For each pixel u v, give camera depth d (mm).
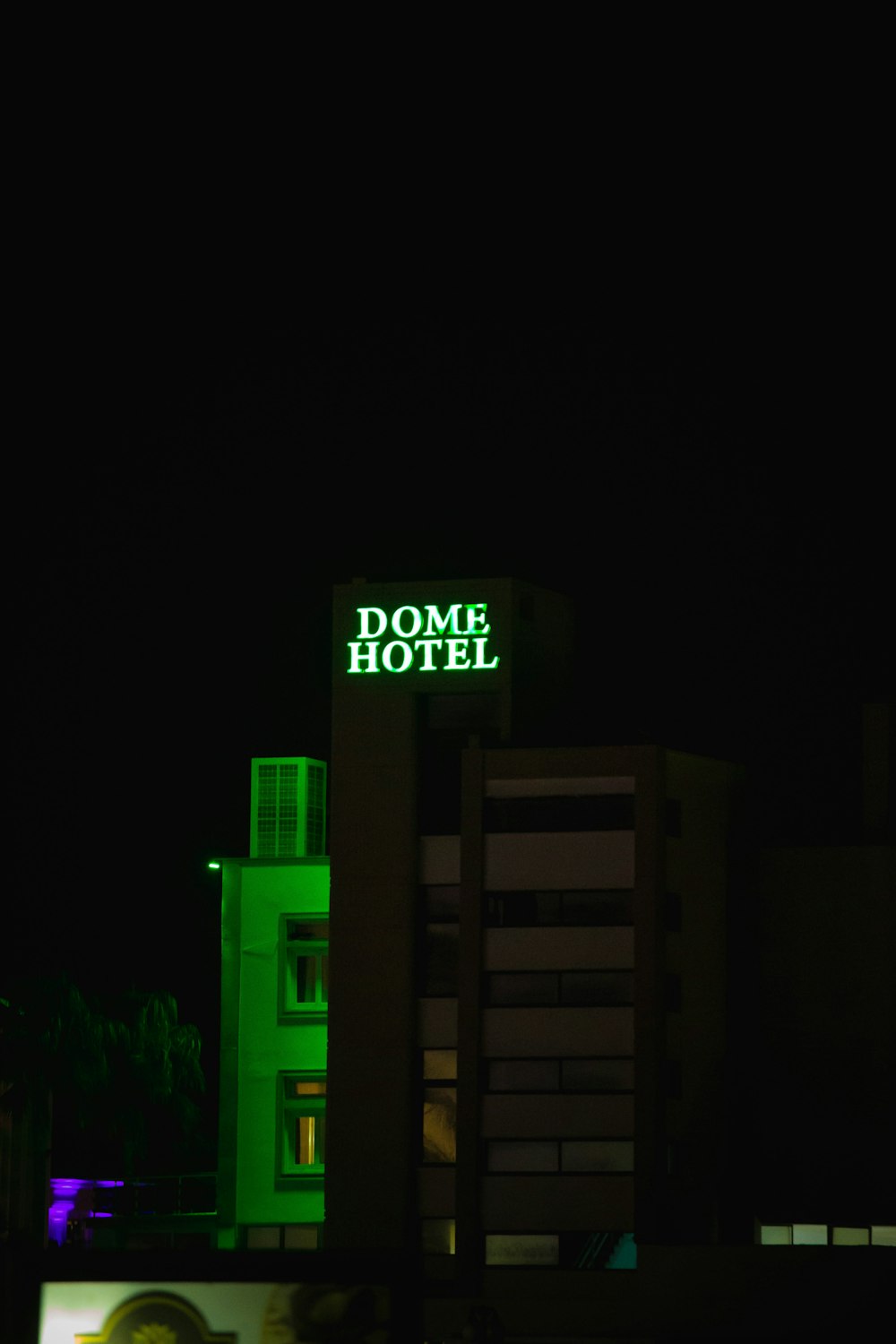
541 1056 95688
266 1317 30547
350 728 102562
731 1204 98562
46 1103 112562
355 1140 99125
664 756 97125
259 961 106625
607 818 96438
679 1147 95938
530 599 104312
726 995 99688
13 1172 110250
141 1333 30594
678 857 97875
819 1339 87188
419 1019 99625
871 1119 97750
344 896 101188
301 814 109188
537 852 97125
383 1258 30734
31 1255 30875
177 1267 30766
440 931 100188
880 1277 86938
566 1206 94250
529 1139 95250
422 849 100938
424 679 101750
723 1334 88438
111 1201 120312
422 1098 99062
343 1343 30453
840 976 98938
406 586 103250
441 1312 93812
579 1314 91875
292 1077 105438
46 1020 113188
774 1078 99750
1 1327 30844
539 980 96250
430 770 103250
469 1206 95125
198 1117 123938
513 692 101562
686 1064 96812
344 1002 100438
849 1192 97688
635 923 95188
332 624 103938
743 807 102375
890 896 98625
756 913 101375
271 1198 104562
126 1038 120125
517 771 97812
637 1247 90438
